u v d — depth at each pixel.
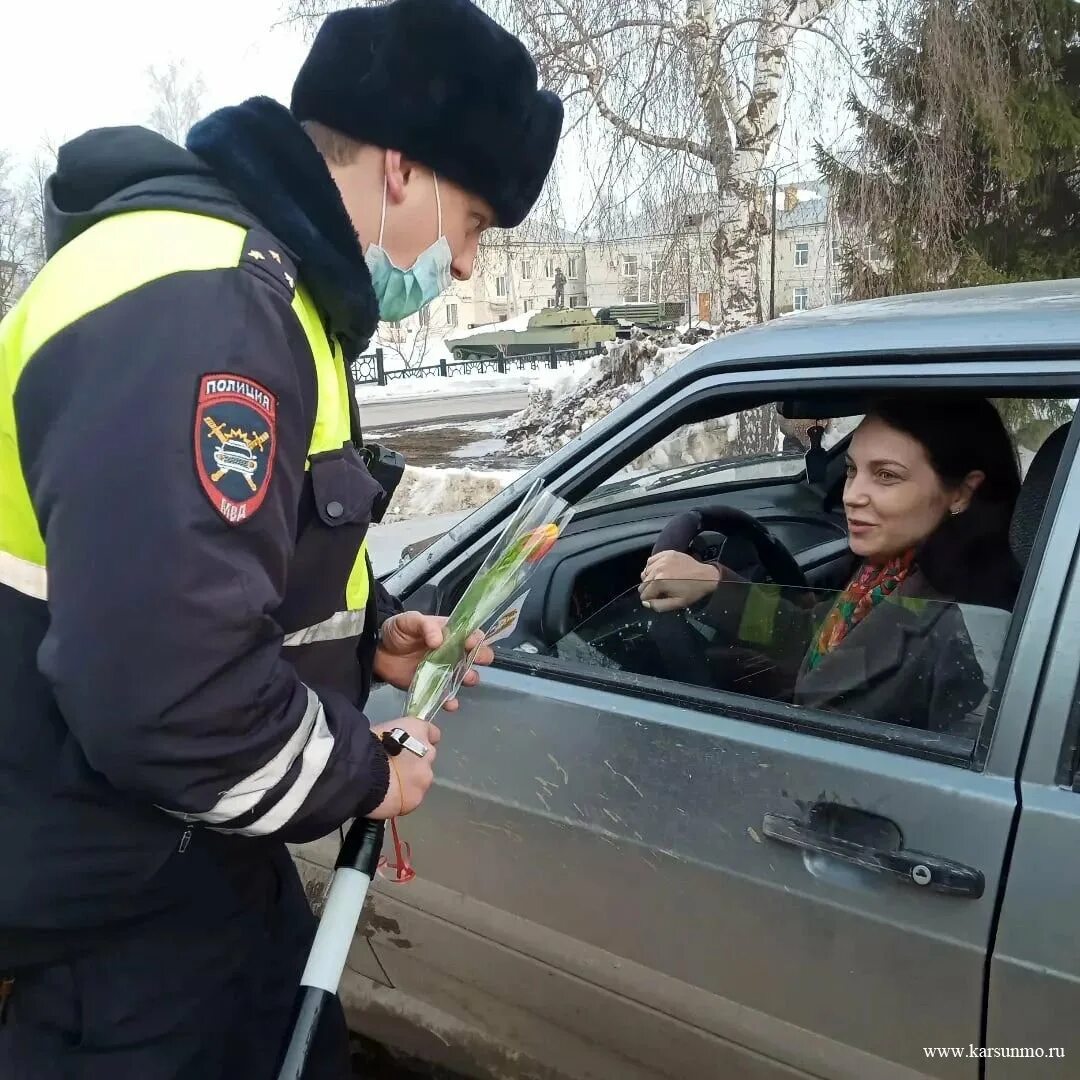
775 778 1.31
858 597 1.54
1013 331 1.28
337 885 1.17
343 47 1.08
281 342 0.95
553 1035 1.64
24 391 0.92
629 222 8.29
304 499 1.03
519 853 1.55
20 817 1.04
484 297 34.22
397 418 16.45
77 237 1.01
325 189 1.03
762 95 7.50
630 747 1.43
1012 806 1.14
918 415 1.54
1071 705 1.14
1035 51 7.84
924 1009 1.20
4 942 1.08
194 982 1.16
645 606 1.67
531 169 1.18
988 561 1.46
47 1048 1.17
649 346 11.27
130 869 1.06
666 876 1.39
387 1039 1.92
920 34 7.41
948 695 1.28
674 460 2.19
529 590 1.82
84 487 0.85
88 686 0.85
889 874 1.20
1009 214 8.41
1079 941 1.09
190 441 0.86
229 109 1.06
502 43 1.10
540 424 12.41
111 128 1.05
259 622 0.90
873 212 7.91
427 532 2.74
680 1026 1.45
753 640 1.56
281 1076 1.06
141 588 0.83
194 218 0.97
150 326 0.89
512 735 1.55
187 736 0.88
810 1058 1.32
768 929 1.31
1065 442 1.29
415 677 1.34
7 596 1.01
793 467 2.36
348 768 1.04
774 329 1.54
